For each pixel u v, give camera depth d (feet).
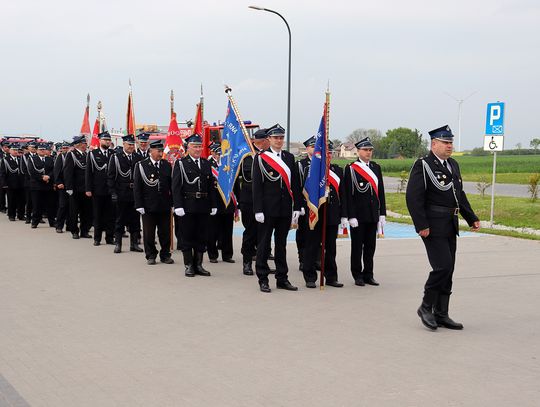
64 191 51.78
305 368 18.89
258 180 29.55
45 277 32.89
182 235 33.50
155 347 20.99
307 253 30.89
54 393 16.97
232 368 18.90
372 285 31.19
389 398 16.53
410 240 47.50
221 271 35.17
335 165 31.30
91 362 19.49
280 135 29.71
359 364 19.27
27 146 59.26
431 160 23.66
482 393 16.90
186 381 17.83
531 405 16.10
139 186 36.47
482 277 32.86
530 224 55.67
